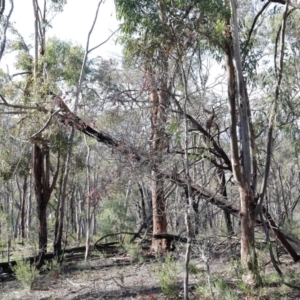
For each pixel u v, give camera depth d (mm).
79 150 16562
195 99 9383
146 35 8156
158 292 9227
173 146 9047
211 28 8203
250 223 8977
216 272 9750
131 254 13195
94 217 21266
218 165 9625
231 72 8875
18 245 19500
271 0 9875
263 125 9797
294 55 9914
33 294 9953
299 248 11758
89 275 11523
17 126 14617
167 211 11680
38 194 13734
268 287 8766
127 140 9102
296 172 25812
